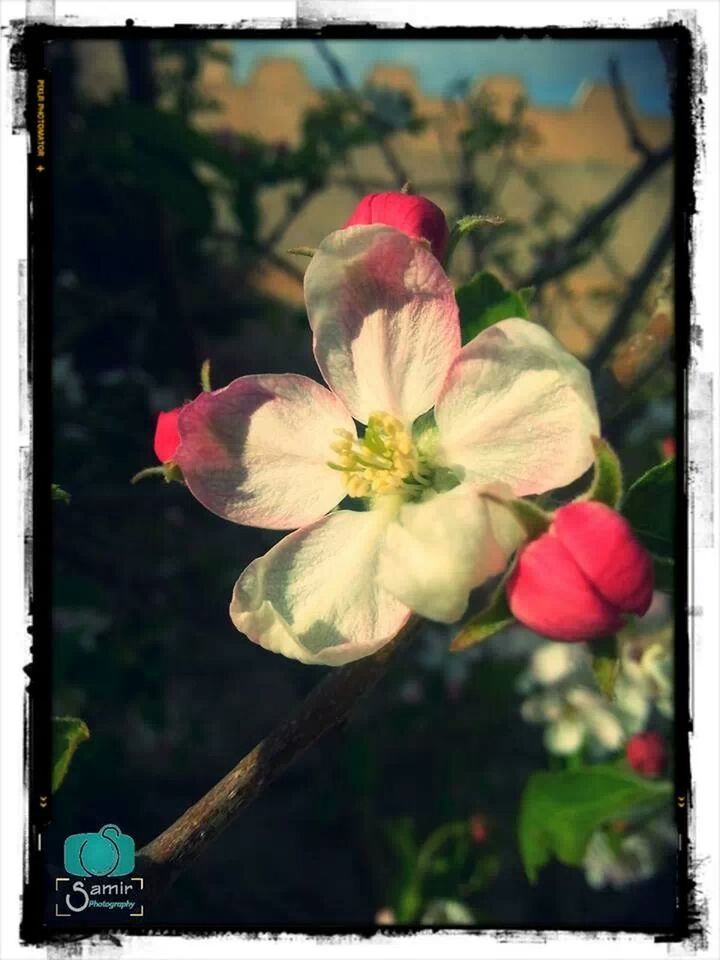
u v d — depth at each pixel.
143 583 0.25
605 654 0.09
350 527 0.10
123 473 0.25
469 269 0.26
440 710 0.26
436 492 0.10
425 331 0.10
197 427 0.10
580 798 0.16
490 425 0.09
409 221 0.10
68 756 0.11
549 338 0.09
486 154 0.30
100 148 0.22
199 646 0.26
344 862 0.26
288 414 0.10
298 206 0.28
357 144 0.28
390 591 0.09
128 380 0.26
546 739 0.22
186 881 0.26
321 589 0.10
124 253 0.26
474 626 0.09
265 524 0.10
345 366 0.10
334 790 0.27
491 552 0.09
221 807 0.10
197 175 0.23
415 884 0.24
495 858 0.24
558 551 0.08
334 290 0.10
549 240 0.29
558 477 0.09
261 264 0.28
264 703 0.27
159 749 0.26
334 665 0.09
